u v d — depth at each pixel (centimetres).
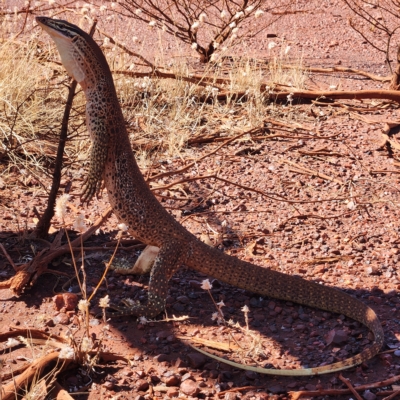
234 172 227
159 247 176
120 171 172
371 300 175
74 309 169
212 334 165
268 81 281
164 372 155
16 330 160
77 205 207
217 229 200
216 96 261
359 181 224
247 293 178
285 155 237
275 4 416
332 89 281
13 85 235
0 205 204
